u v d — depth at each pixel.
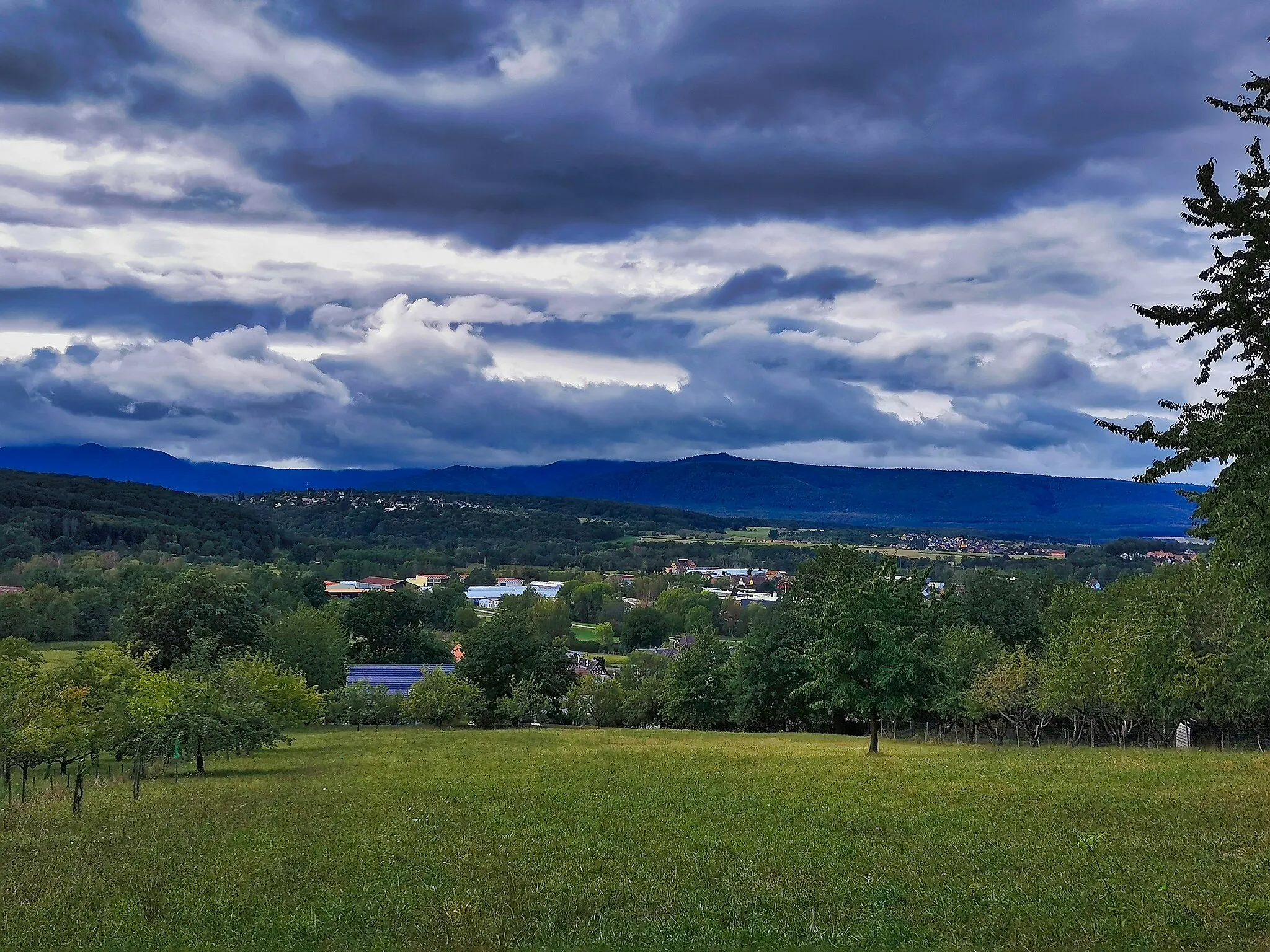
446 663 134.12
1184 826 20.47
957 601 90.12
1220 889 14.84
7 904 16.41
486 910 15.35
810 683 48.84
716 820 23.97
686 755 44.25
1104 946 12.48
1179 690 47.56
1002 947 12.71
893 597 48.09
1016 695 61.22
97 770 40.56
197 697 43.03
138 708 38.72
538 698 90.06
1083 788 27.59
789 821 23.62
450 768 39.16
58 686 35.97
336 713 85.56
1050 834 20.19
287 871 18.67
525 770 37.41
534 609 182.25
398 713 88.06
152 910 15.98
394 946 13.69
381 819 25.16
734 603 189.38
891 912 14.74
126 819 26.48
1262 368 18.33
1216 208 17.84
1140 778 29.69
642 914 15.11
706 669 84.00
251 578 148.62
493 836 22.23
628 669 118.19
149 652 45.88
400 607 134.25
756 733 70.75
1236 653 44.97
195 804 29.44
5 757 30.67
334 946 13.77
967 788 28.69
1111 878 16.02
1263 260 17.53
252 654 82.44
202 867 19.28
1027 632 91.56
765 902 15.60
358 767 41.25
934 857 18.47
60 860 20.36
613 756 43.91
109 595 121.06
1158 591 55.75
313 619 94.12
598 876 17.77
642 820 24.25
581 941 13.76
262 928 14.75
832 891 16.09
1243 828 19.83
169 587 86.75
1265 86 17.77
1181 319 18.59
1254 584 18.17
